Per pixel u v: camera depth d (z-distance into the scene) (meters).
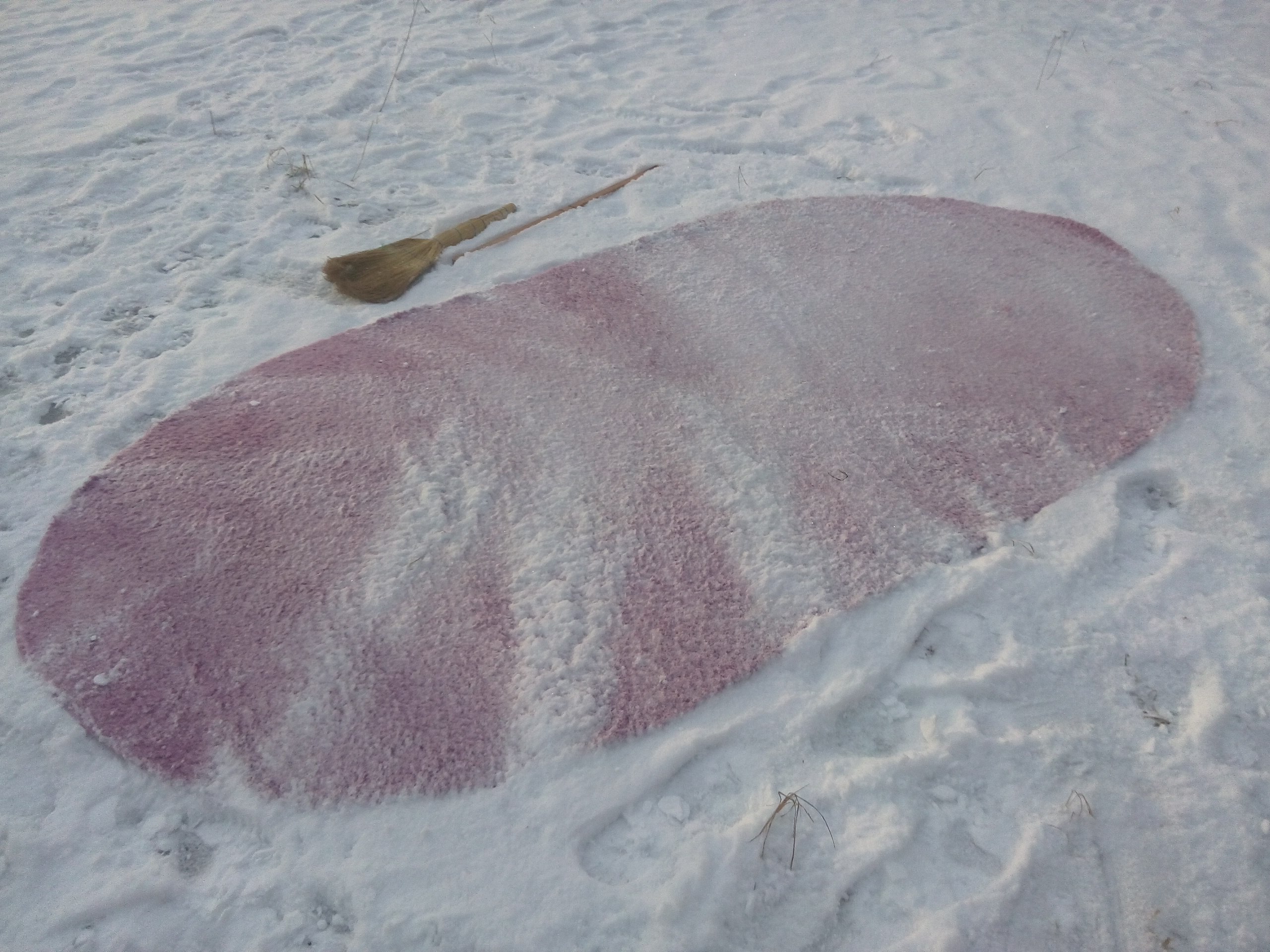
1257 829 2.09
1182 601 2.58
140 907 2.00
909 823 2.11
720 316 3.71
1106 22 6.54
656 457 3.05
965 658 2.47
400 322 3.67
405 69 5.66
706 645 2.48
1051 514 2.85
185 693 2.38
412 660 2.45
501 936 1.93
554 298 3.81
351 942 1.93
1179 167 4.69
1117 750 2.25
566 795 2.17
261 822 2.14
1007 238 4.21
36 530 2.81
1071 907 1.99
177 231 4.18
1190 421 3.19
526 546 2.75
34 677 2.41
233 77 5.54
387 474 2.98
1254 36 6.32
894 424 3.20
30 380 3.38
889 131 5.10
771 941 1.95
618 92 5.50
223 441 3.12
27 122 4.98
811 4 6.68
